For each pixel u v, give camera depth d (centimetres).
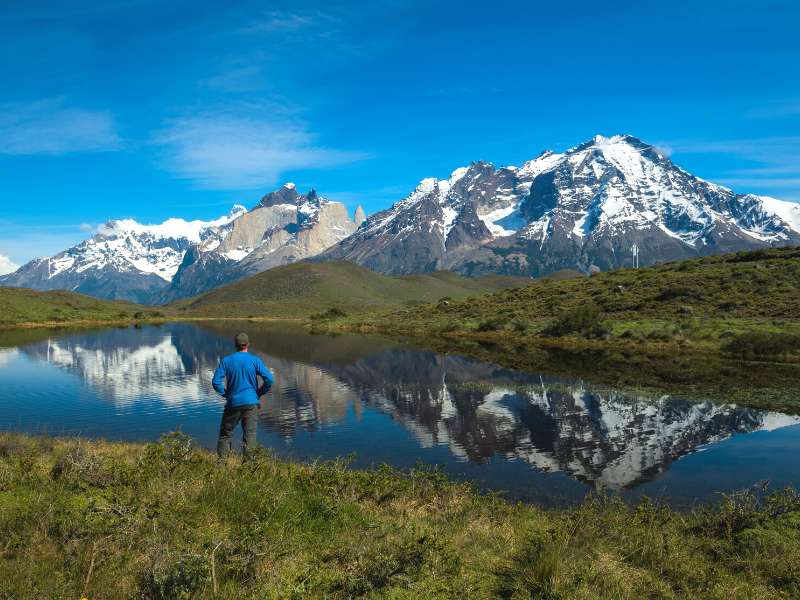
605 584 608
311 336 8281
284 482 877
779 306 5844
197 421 2253
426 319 10038
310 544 663
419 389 3039
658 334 5334
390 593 551
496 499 1137
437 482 1103
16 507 687
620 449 1791
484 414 2358
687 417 2283
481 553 710
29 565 530
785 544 740
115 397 2889
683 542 798
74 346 6575
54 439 1520
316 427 2112
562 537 745
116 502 712
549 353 4962
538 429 2080
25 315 13738
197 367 4366
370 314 14175
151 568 530
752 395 2750
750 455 1708
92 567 516
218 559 569
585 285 9538
